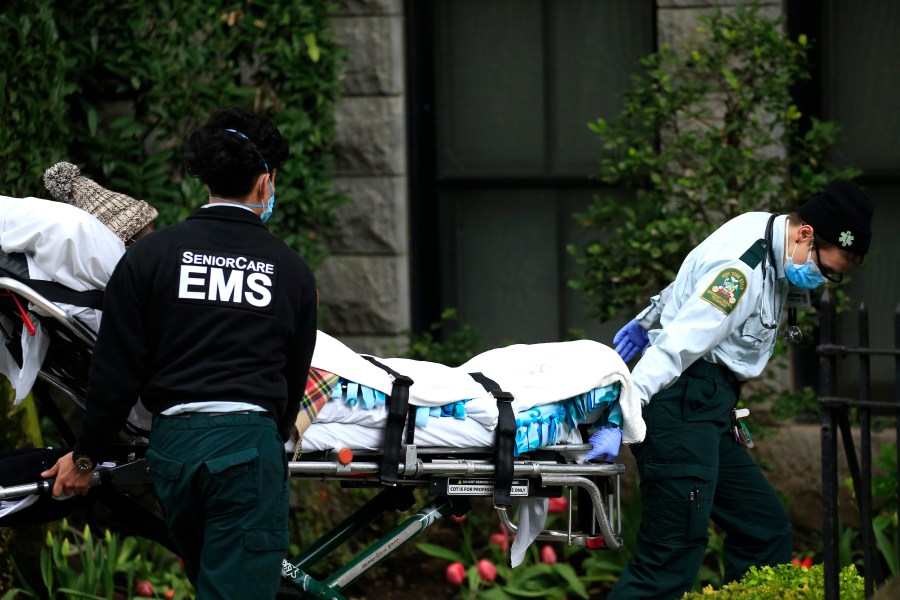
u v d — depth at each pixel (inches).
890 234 576.1
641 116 565.0
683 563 378.0
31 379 324.8
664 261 525.7
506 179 603.8
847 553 482.9
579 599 503.8
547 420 348.5
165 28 522.9
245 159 299.9
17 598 464.4
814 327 553.6
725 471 402.0
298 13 544.4
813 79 573.3
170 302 290.2
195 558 308.3
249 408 291.7
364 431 335.9
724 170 520.1
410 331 595.8
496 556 520.4
